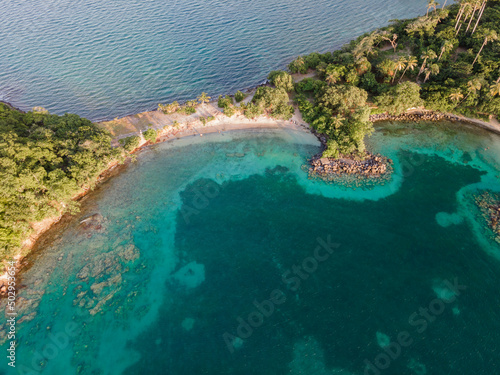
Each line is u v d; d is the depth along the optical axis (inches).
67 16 6063.0
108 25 5738.2
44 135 2979.8
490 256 2471.7
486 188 2940.5
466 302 2240.4
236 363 2027.6
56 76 4544.8
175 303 2325.3
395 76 3988.7
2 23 5821.9
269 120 3784.5
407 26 4594.0
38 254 2596.0
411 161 3225.9
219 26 5634.8
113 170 3326.8
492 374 1920.5
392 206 2861.7
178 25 5684.1
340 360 2012.8
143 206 2977.4
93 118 3909.9
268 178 3176.7
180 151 3508.9
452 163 3191.4
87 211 2923.2
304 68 4284.0
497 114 3440.0
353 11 5989.2
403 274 2411.4
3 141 2704.2
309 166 3248.0
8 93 4254.4
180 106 3998.5
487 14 4628.4
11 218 2426.2
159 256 2603.3
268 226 2780.5
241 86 4367.6
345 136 3171.8
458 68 3705.7
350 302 2278.5
